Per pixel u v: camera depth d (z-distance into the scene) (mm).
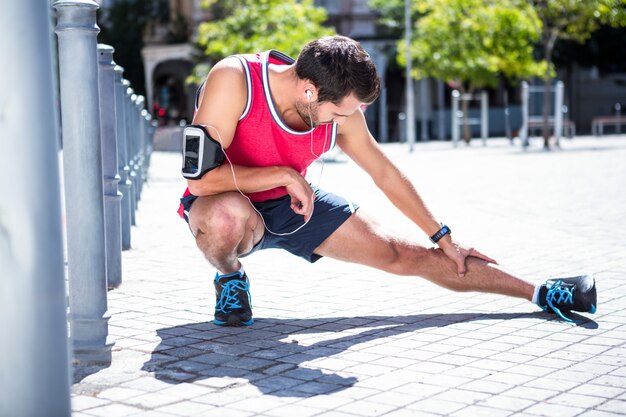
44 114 1865
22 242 1833
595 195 9562
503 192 10156
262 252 5887
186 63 33094
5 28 1820
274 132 3363
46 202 1864
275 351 3232
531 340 3383
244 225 3451
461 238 6426
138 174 9555
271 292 4461
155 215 8328
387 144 27906
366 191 10461
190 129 3285
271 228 3629
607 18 20125
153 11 36562
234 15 24094
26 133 1837
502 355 3162
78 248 3010
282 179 3301
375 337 3449
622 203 8742
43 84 1864
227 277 3658
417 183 11633
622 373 2930
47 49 1877
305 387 2781
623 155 17141
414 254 3809
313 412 2529
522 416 2494
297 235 3656
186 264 5375
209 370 2977
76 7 2869
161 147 25672
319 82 3094
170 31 35531
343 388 2770
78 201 2982
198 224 3469
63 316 1903
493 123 34312
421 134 33469
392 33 31547
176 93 35500
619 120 28516
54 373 1879
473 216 7859
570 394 2701
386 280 4789
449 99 34344
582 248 5871
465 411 2539
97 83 2973
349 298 4285
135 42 36125
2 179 1823
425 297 4281
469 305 4066
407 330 3568
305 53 3137
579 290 3697
